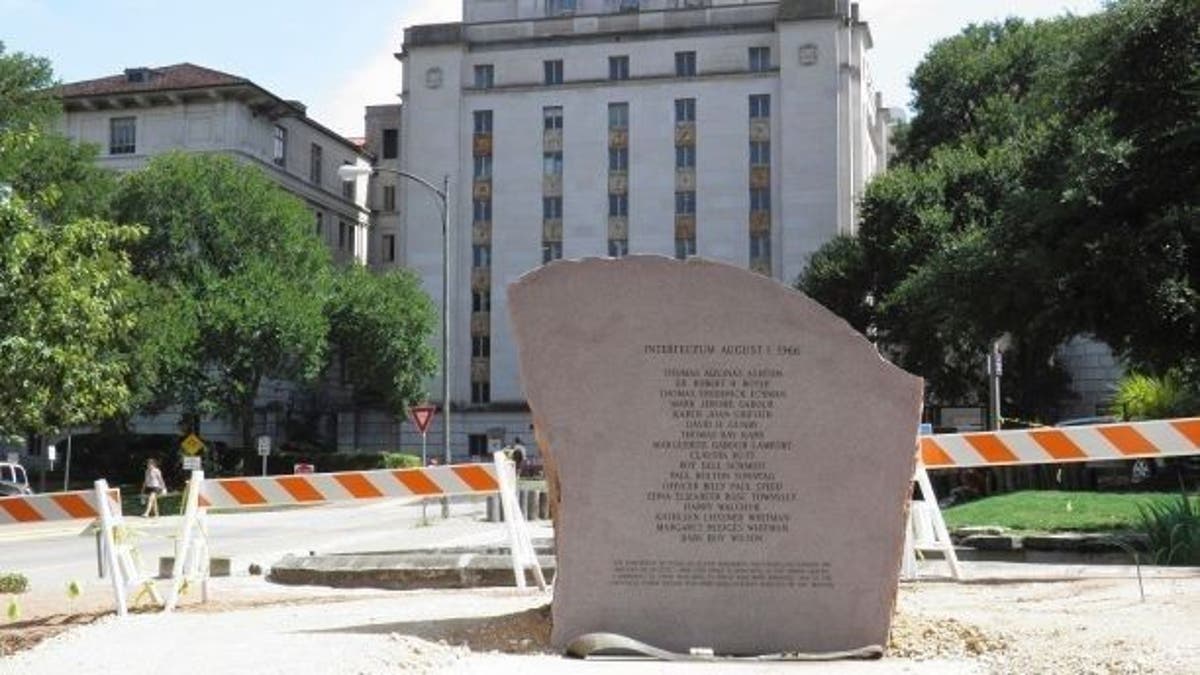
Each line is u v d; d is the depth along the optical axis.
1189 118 22.33
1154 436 10.98
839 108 68.00
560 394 7.81
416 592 11.30
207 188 50.19
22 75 46.16
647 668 6.93
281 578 12.76
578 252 70.88
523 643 7.65
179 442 57.06
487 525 27.23
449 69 73.19
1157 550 12.87
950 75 59.84
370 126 88.44
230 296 47.84
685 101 70.44
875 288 50.34
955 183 48.22
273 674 6.38
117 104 67.94
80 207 46.16
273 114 71.19
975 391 47.84
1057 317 24.00
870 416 7.75
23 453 58.25
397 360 57.59
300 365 50.09
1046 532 15.30
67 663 6.85
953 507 21.80
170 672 6.46
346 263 78.19
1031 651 7.18
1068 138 25.55
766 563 7.64
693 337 7.82
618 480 7.73
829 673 6.75
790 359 7.80
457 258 72.19
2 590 12.66
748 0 75.25
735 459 7.73
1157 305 22.08
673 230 69.88
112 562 9.74
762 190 68.94
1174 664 6.66
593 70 71.88
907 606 9.26
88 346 17.23
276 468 54.47
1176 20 22.34
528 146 72.06
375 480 11.18
